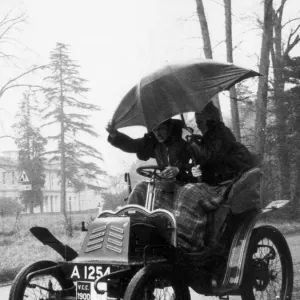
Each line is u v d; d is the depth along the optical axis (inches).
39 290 275.1
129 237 235.1
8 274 478.6
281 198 1070.4
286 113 1098.7
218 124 288.4
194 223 257.3
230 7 872.3
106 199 1445.6
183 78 268.5
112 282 238.2
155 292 297.3
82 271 239.5
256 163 286.8
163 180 270.2
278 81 1129.4
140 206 246.4
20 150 3166.8
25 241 761.6
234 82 282.5
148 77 271.9
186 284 247.3
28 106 3203.7
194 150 287.6
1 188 3582.7
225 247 273.6
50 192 4313.5
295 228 862.5
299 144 1067.9
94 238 243.0
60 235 800.3
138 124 274.7
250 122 1066.1
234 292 277.7
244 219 276.1
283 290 297.7
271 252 291.6
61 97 3149.6
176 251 242.1
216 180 289.7
